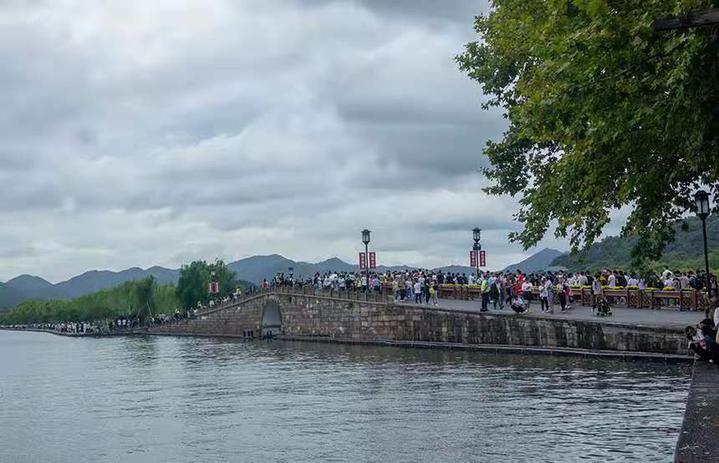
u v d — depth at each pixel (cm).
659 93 1477
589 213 1742
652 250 2053
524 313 5100
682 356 3691
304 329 8669
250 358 6338
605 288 5238
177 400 3600
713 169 1614
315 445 2280
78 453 2375
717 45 1348
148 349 9200
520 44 2739
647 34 1373
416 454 2070
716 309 2564
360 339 7288
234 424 2770
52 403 3706
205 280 18412
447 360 4753
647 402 2658
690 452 1219
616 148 1617
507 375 3706
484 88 4281
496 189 4244
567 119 1661
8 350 10906
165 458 2231
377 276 7631
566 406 2680
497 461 1931
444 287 7056
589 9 1379
